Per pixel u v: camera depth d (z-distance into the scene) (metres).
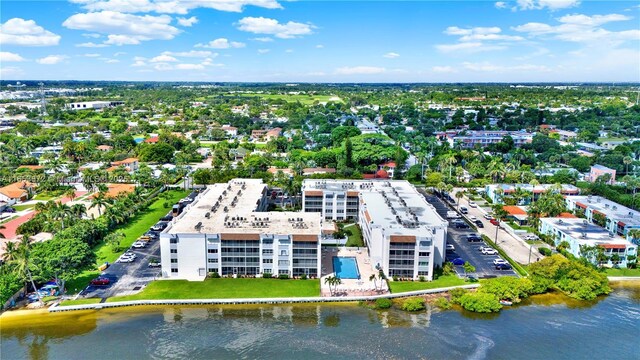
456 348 125.50
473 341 128.75
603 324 138.25
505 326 136.88
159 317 140.00
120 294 150.75
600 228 196.62
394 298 151.88
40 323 135.88
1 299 137.38
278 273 164.38
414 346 126.12
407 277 164.12
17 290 145.38
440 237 170.62
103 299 147.38
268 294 151.75
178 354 122.12
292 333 131.88
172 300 146.75
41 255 149.38
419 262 163.00
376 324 137.00
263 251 162.75
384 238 163.25
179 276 163.12
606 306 149.25
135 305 146.12
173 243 161.00
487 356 122.12
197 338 129.25
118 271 167.25
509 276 162.50
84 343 126.69
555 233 197.00
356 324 136.75
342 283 160.00
